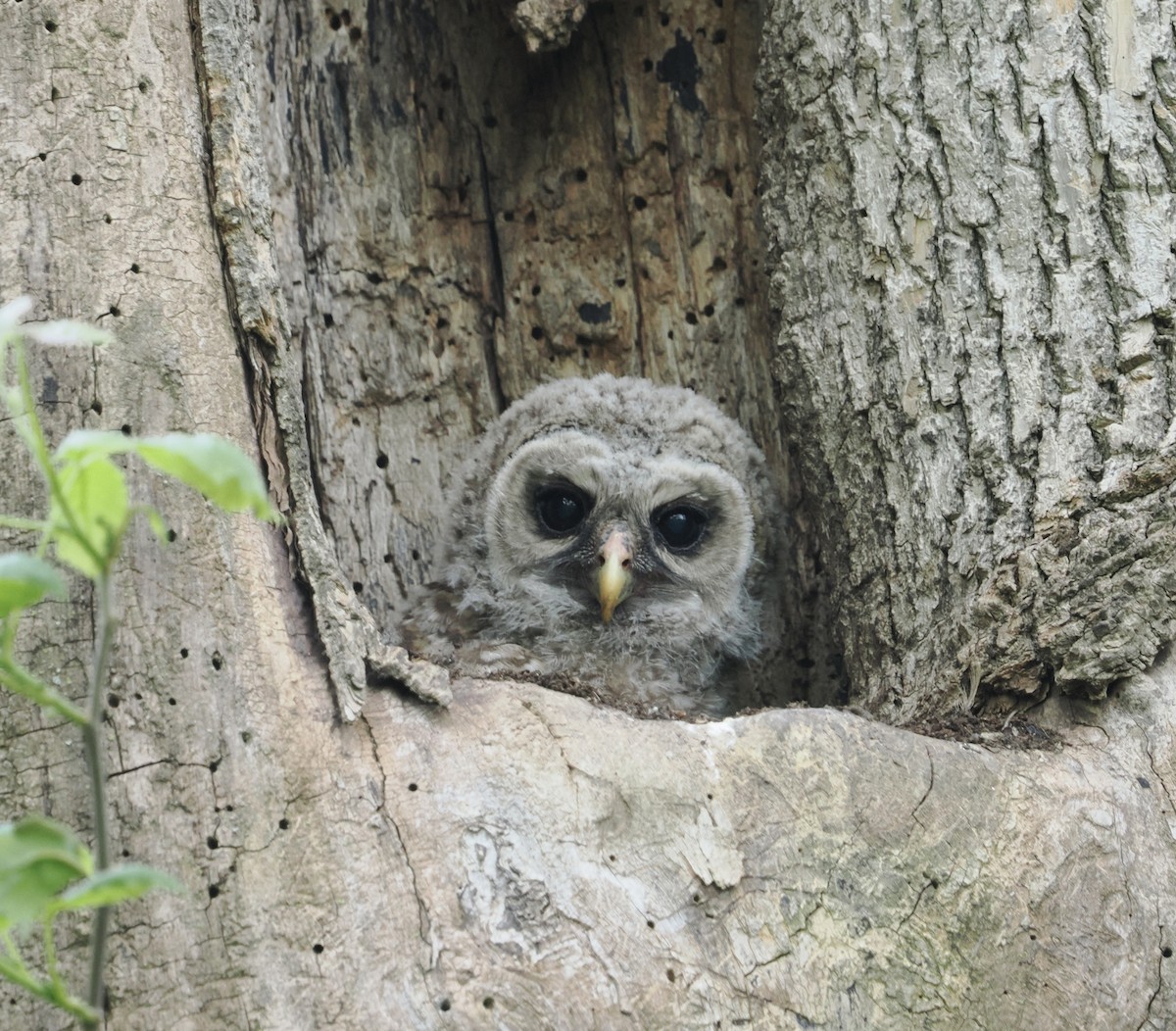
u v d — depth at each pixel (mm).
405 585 9594
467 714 5973
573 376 9898
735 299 9812
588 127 9945
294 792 5547
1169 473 6965
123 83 6406
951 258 7957
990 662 6973
